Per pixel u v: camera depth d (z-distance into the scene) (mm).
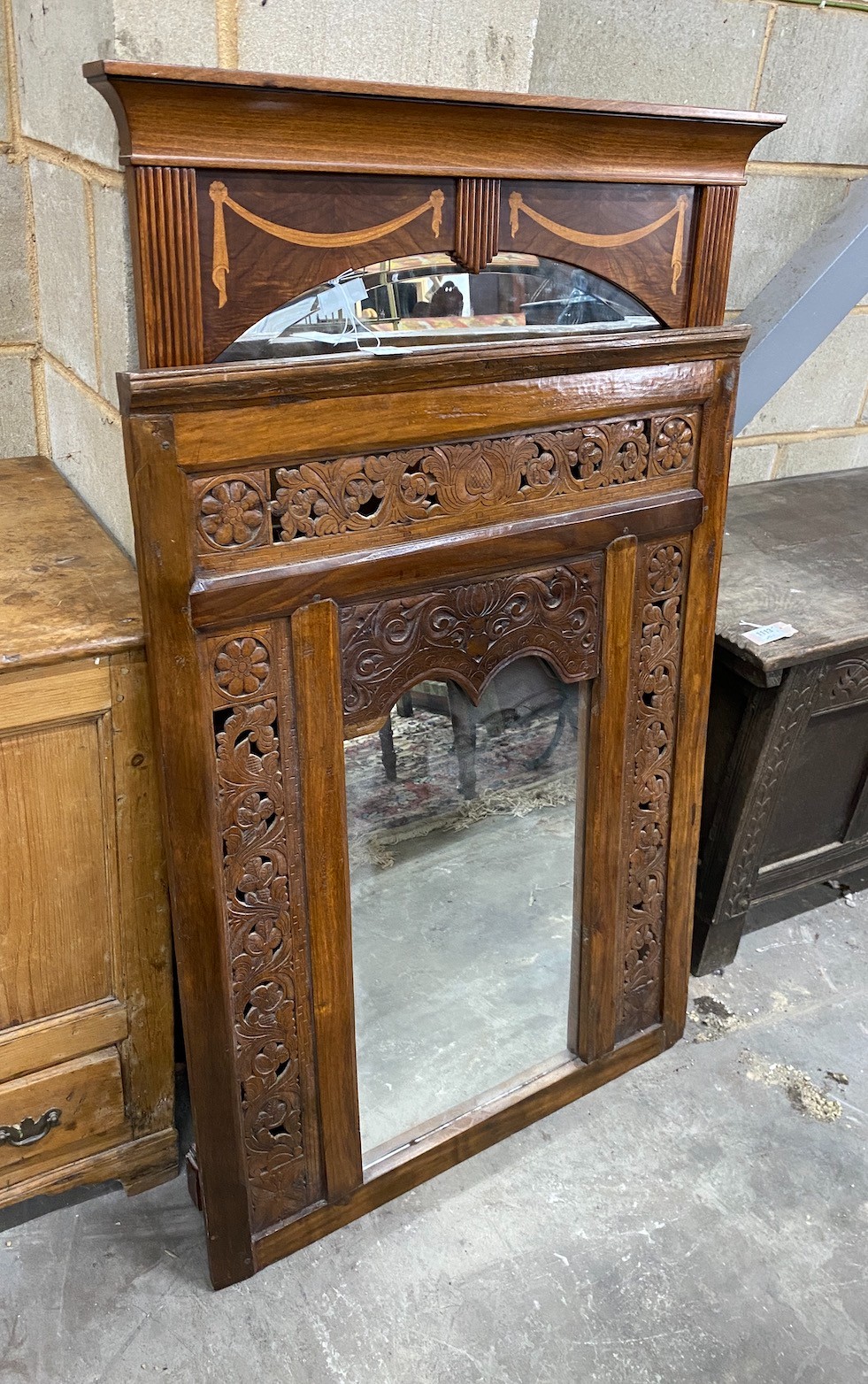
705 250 1459
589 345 1358
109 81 954
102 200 1323
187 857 1285
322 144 1106
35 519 1656
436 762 1518
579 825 1693
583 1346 1453
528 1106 1777
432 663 1409
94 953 1448
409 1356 1435
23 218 1785
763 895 2189
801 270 2234
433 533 1343
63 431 1840
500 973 1740
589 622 1546
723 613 1902
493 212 1255
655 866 1789
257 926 1383
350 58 1340
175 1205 1646
